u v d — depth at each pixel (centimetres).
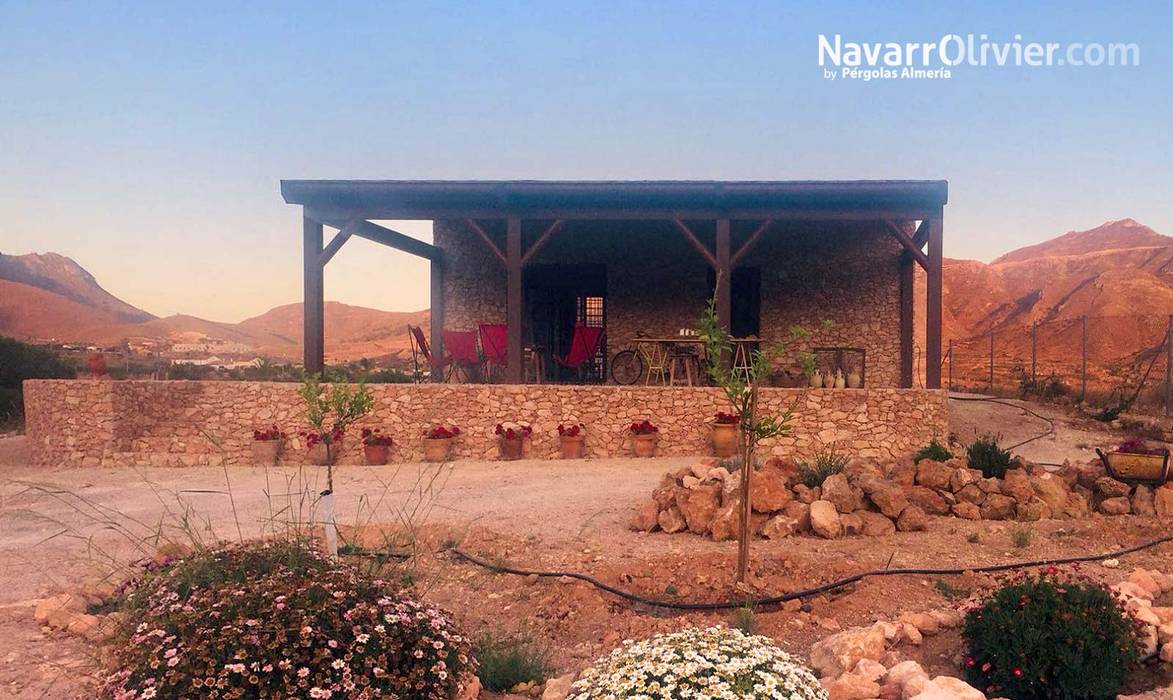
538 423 1103
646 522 645
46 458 1114
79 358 2941
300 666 289
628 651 283
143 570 447
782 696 249
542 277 1612
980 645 348
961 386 2334
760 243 1538
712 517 630
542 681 367
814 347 1508
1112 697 322
